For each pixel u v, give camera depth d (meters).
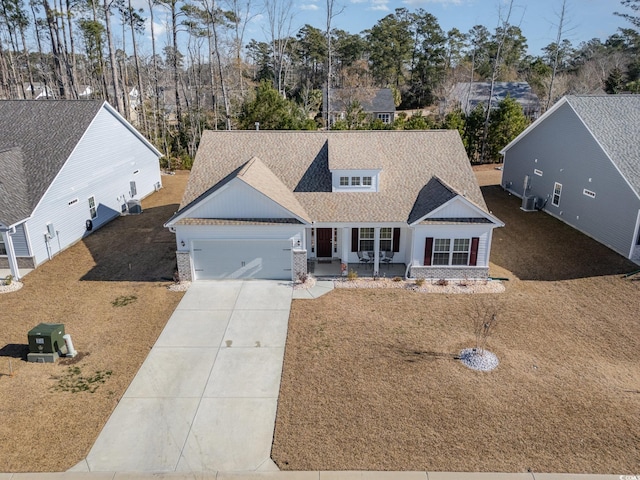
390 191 20.34
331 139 22.22
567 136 25.91
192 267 19.20
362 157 20.47
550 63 76.31
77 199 24.08
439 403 11.94
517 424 11.20
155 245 23.58
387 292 18.36
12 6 47.56
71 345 14.06
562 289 18.53
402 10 78.81
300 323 16.00
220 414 11.66
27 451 10.48
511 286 18.84
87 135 24.81
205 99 59.69
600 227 23.22
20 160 23.00
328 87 42.44
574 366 13.58
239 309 17.00
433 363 13.66
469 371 13.27
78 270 20.58
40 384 12.81
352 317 16.38
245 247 18.98
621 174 21.14
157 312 16.83
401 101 77.31
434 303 17.44
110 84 64.56
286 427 11.17
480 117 43.28
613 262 20.86
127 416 11.61
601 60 65.94
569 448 10.49
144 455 10.40
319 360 13.86
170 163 42.06
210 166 21.77
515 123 41.78
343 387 12.61
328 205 19.67
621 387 12.59
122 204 29.33
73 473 9.91
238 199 18.48
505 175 34.66
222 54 54.50
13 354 14.23
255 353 14.27
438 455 10.29
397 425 11.18
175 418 11.53
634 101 25.27
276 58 64.00
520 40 79.69
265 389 12.59
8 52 55.28
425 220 18.39
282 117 38.53
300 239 18.78
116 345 14.73
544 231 25.22
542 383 12.75
